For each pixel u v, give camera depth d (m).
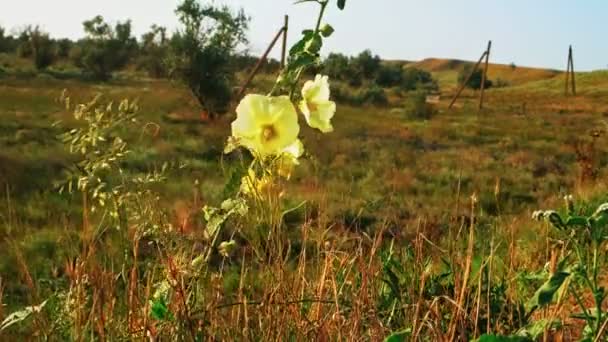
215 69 30.25
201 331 2.32
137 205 2.30
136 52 59.78
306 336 2.53
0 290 3.02
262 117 2.28
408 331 2.22
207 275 2.39
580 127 35.91
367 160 20.73
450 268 3.25
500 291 3.17
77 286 2.41
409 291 2.98
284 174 2.34
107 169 2.21
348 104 50.06
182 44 30.53
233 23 31.23
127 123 2.22
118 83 52.41
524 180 18.19
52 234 8.58
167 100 31.55
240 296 2.55
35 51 59.97
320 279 2.84
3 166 14.84
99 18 57.94
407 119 37.97
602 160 21.11
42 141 20.47
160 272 2.56
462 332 2.65
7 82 46.41
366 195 14.52
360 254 2.89
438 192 15.96
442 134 29.28
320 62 2.36
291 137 2.29
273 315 2.48
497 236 4.60
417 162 20.81
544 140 29.11
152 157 16.98
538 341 2.80
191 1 30.70
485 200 14.69
